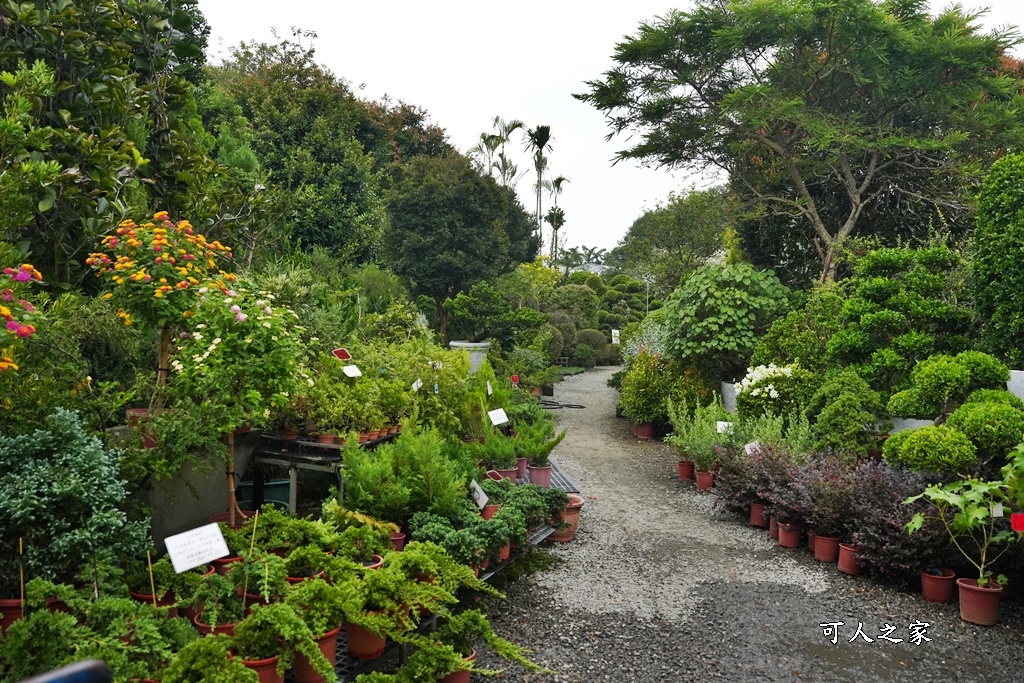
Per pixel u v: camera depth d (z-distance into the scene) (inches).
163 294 176.9
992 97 599.5
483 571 197.9
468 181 794.8
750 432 331.6
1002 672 165.0
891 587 216.1
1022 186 305.1
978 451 232.5
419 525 192.7
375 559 171.5
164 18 307.0
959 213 567.2
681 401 466.6
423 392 304.7
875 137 591.2
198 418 167.5
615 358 1120.2
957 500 193.6
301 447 234.4
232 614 130.4
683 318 489.4
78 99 259.4
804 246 650.8
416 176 809.5
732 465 291.4
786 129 628.4
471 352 575.5
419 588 141.1
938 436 225.5
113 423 191.5
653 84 642.8
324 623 126.0
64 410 143.3
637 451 438.9
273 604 121.2
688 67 629.0
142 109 279.3
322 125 822.5
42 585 115.6
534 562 226.5
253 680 103.4
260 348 171.5
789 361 400.8
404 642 134.3
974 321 342.0
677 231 763.4
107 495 134.9
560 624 184.4
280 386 175.3
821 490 241.9
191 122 381.4
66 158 229.5
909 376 337.1
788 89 599.5
